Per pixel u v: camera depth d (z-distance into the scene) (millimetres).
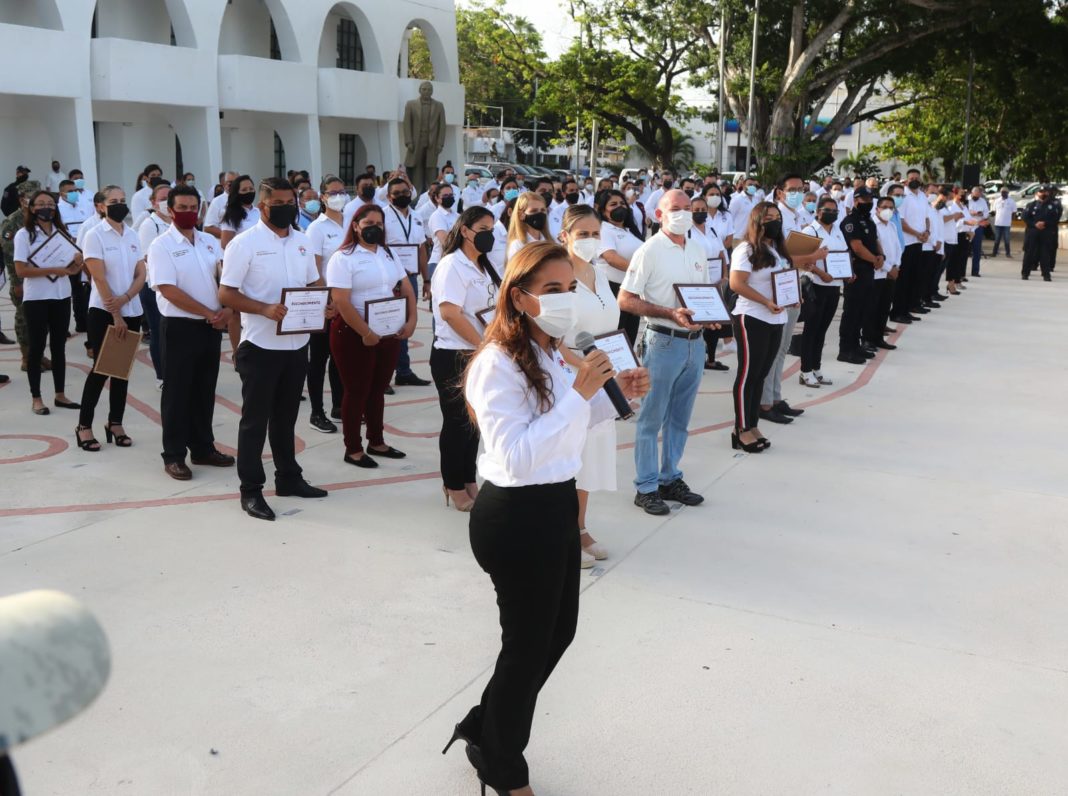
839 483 7070
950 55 32875
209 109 24797
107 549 5605
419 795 3482
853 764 3688
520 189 12836
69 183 13398
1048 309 16375
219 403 9172
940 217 15586
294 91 26844
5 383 9688
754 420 7809
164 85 23547
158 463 7312
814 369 10320
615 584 5262
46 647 713
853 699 4137
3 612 737
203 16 24391
